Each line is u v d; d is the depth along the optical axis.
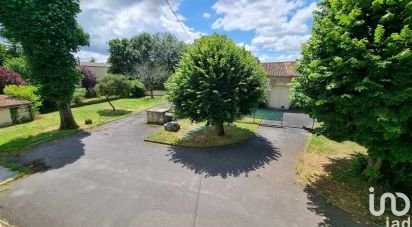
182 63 11.73
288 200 6.68
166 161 9.63
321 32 6.86
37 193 7.07
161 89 38.91
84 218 5.84
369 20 6.12
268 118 17.91
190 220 5.77
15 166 9.11
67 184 7.64
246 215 5.98
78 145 11.71
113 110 22.98
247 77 11.30
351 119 6.35
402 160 5.56
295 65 8.84
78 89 30.97
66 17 12.90
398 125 5.12
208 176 8.23
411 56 5.04
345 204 6.44
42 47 12.28
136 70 37.81
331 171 8.52
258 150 10.95
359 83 5.63
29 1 11.53
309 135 13.45
